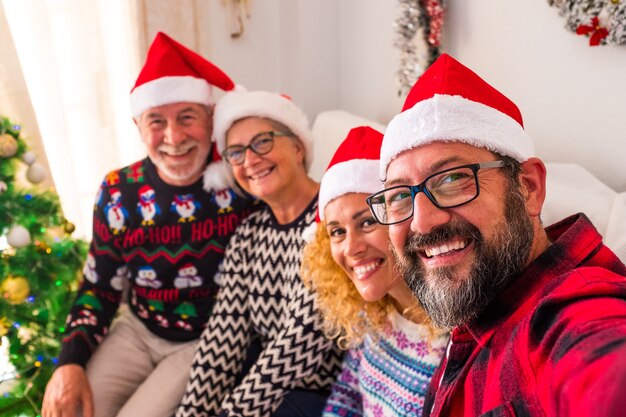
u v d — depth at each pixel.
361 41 2.53
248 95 1.59
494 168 0.79
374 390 1.20
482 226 0.77
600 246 0.77
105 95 2.43
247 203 1.77
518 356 0.66
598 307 0.59
